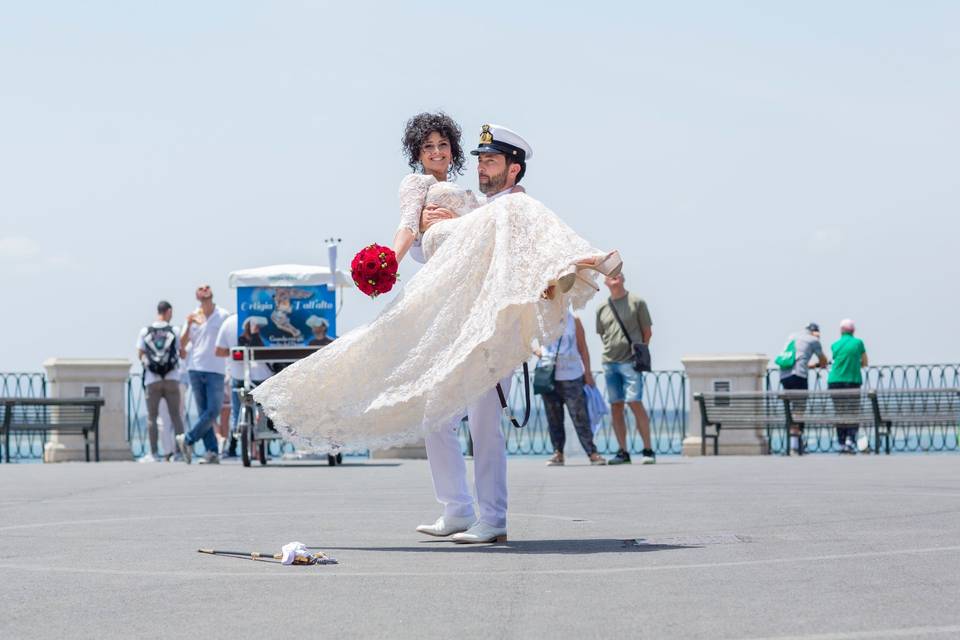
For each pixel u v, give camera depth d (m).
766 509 10.16
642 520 9.40
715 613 5.19
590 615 5.19
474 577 6.34
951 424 24.17
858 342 25.45
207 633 4.94
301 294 19.58
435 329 8.09
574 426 19.44
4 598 5.83
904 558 6.82
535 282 7.83
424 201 8.69
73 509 11.09
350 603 5.58
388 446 8.23
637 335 19.69
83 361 25.45
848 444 24.97
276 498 12.38
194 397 21.55
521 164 8.69
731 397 25.06
